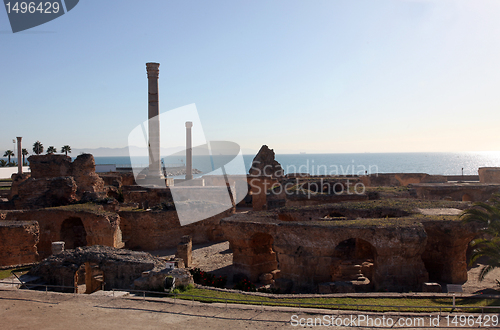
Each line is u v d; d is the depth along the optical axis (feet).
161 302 54.70
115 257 70.44
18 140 243.81
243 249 91.35
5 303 53.83
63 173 157.48
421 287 73.72
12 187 180.65
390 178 206.69
